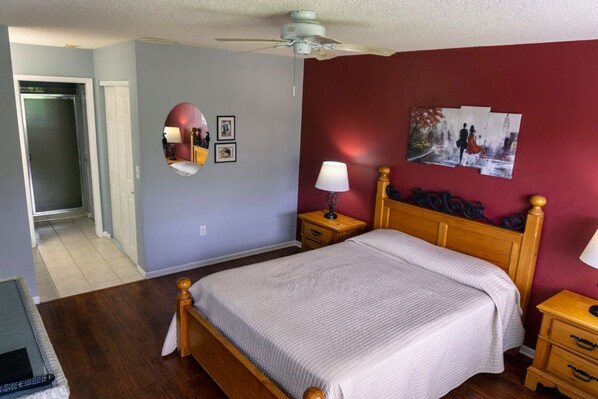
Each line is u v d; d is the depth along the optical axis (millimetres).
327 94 4762
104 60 4688
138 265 4613
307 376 2078
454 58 3490
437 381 2586
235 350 2504
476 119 3387
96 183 5492
